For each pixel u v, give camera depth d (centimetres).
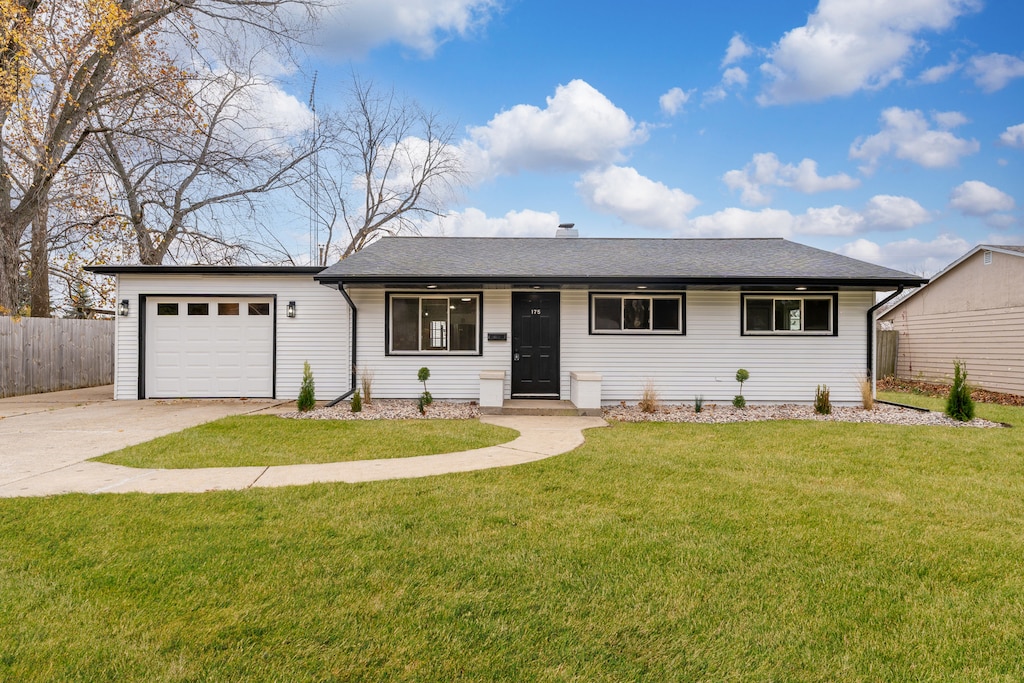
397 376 1075
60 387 1251
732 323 1064
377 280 938
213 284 1092
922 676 214
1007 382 1359
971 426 825
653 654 226
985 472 536
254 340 1102
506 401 1029
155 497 424
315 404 1017
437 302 1078
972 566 315
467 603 265
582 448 643
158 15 1301
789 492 460
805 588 286
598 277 951
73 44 1180
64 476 489
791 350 1065
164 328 1093
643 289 1039
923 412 970
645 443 679
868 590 284
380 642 231
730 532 365
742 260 1095
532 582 289
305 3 1475
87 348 1341
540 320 1070
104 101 1382
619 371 1068
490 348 1069
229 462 558
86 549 323
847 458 595
